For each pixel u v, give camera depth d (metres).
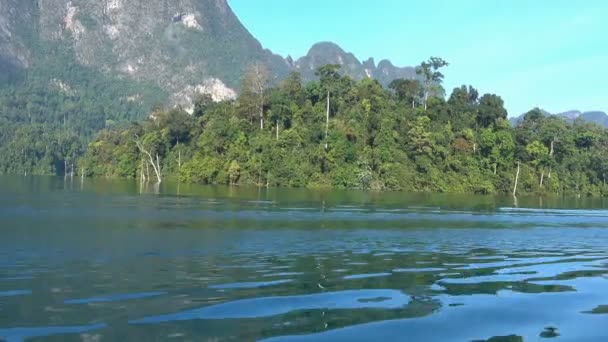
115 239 27.75
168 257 22.59
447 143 108.75
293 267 20.81
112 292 16.11
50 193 67.75
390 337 12.20
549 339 12.43
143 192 74.38
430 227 38.28
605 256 25.98
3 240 26.47
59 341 11.62
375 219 42.66
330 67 120.56
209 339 11.80
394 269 20.97
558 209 66.12
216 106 135.62
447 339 12.19
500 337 12.45
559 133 115.62
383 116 110.31
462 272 20.67
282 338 11.95
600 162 114.56
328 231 33.53
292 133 106.12
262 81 122.06
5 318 13.24
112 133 169.50
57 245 25.22
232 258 22.70
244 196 68.31
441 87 129.25
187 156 127.00
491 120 122.06
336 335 12.23
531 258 24.91
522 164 108.38
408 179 99.88
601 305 15.48
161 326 12.69
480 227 39.53
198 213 43.00
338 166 101.88
